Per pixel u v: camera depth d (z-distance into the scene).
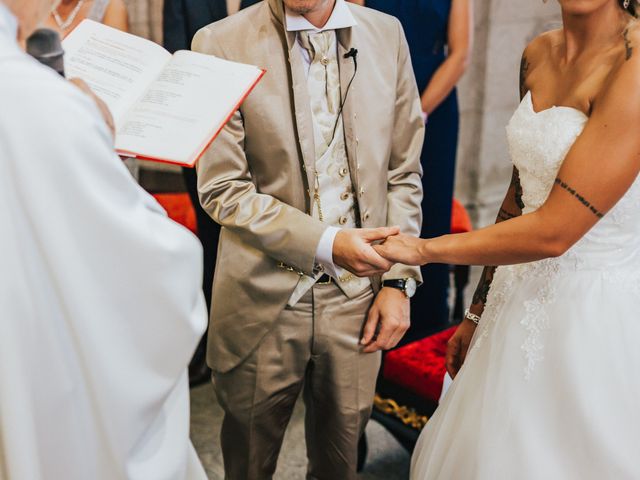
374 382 2.14
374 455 2.82
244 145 1.92
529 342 1.67
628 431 1.55
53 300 1.11
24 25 1.13
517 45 4.29
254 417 2.07
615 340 1.59
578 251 1.65
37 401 1.12
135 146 1.51
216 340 2.04
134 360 1.17
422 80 3.12
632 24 1.51
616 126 1.46
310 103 1.88
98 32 1.68
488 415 1.70
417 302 3.40
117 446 1.19
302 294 1.95
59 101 1.05
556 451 1.61
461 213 3.66
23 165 1.04
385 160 1.97
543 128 1.62
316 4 1.77
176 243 1.18
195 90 1.63
